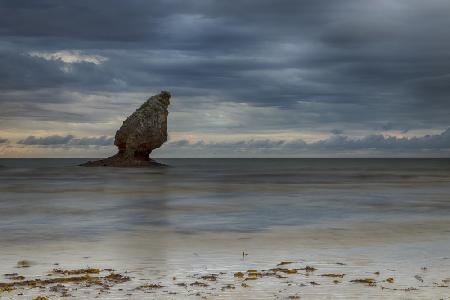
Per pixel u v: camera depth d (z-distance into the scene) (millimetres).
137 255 17859
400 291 13242
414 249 19031
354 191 52594
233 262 16734
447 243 20344
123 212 32250
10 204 37531
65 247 19453
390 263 16594
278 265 16297
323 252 18438
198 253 18234
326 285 13805
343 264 16453
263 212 32375
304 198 43344
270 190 53562
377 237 21922
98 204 37625
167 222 27266
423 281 14273
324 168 156000
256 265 16297
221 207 35562
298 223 26891
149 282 14109
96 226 25625
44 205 36812
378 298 12672
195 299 12570
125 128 118688
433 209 34469
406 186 61594
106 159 127188
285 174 101250
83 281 14109
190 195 46344
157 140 119062
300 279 14453
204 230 24219
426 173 109000
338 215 30734
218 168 149750
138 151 120312
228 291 13242
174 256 17688
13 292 13008
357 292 13148
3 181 69688
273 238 21656
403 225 26062
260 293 13078
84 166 130250
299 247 19438
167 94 121062
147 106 118938
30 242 20641
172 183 65938
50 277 14664
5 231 23828
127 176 84625
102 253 18219
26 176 84625
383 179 80188
